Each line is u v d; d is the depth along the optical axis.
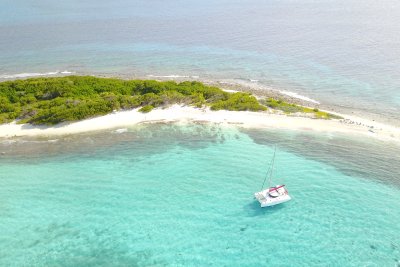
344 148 45.38
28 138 48.72
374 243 31.42
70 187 39.16
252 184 38.94
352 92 63.31
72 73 77.81
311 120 52.38
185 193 37.94
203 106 56.53
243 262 29.86
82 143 47.44
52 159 44.12
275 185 38.66
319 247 31.16
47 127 51.03
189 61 83.44
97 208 36.16
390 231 32.69
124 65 82.31
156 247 31.59
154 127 51.09
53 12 155.75
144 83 62.47
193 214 35.09
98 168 42.31
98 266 29.86
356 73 71.56
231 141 47.28
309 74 72.25
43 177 40.84
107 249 31.48
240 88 66.44
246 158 43.44
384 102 59.31
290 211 35.25
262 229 33.25
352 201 36.41
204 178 40.12
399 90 63.38
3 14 152.50
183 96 58.34
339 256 30.22
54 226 34.06
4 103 56.03
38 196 37.94
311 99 61.19
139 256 30.73
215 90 61.25
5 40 105.69
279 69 75.94
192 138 48.12
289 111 55.03
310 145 46.09
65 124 51.69
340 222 33.81
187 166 42.25
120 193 38.12
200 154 44.53
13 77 75.31
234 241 32.00
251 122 51.91
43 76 75.88
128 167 42.34
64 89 59.81
